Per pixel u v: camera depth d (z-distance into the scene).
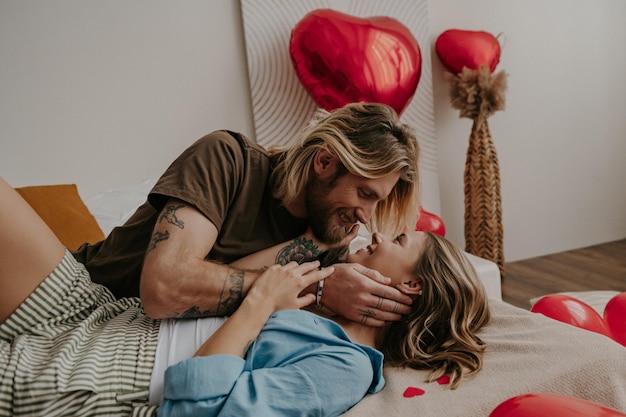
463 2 2.92
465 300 1.22
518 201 3.24
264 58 2.53
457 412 0.96
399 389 1.06
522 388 1.01
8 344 1.02
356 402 1.01
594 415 0.70
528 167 3.22
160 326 1.10
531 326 1.25
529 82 3.14
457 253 1.26
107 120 2.35
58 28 2.23
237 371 0.93
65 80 2.27
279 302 1.10
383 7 2.71
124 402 0.96
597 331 1.35
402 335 1.20
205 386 0.89
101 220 1.97
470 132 3.03
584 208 3.42
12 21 2.16
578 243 3.44
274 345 1.02
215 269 1.11
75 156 2.32
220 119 2.54
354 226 1.36
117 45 2.33
